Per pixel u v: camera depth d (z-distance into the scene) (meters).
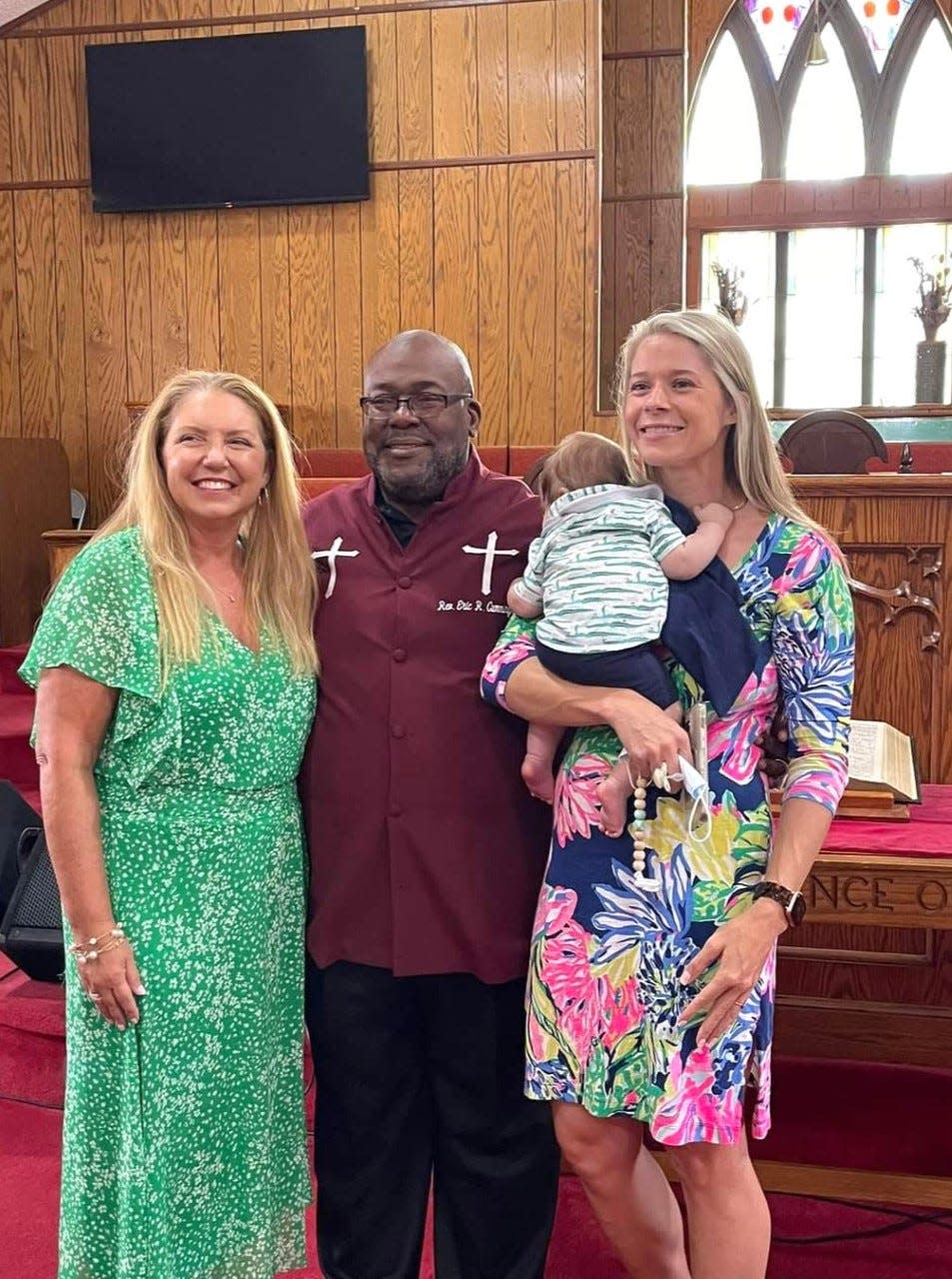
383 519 1.96
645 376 1.69
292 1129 1.94
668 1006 1.63
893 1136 2.48
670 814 1.65
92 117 6.63
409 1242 2.02
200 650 1.72
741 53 7.70
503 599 1.91
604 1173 1.73
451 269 6.49
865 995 2.72
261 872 1.81
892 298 7.71
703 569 1.66
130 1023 1.70
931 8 7.54
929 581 2.52
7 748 4.84
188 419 1.75
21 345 6.93
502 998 1.92
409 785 1.87
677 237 7.56
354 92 6.39
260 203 6.55
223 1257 1.84
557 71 6.27
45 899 3.09
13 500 6.11
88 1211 1.76
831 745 1.65
